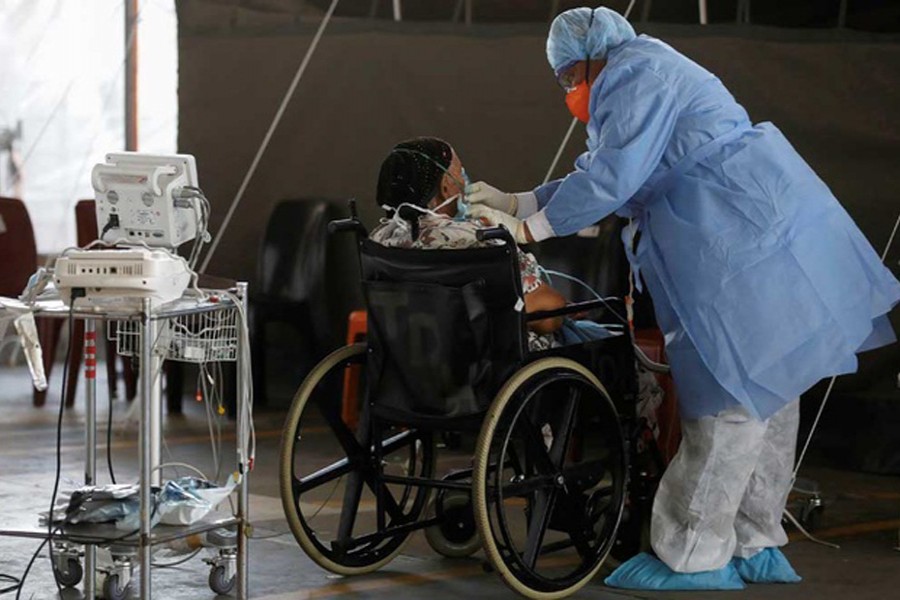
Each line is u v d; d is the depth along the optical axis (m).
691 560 4.84
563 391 4.72
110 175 4.69
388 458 7.31
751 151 4.76
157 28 9.77
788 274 4.68
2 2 10.12
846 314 4.77
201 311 4.41
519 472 5.04
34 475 6.79
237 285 4.61
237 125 8.95
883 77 7.23
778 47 7.43
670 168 4.77
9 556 5.27
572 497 4.79
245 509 4.61
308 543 4.89
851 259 4.84
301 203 8.69
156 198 4.66
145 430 4.27
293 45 8.77
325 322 8.66
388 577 5.06
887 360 7.16
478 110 8.23
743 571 5.01
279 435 8.02
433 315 4.62
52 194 10.12
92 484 4.65
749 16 7.54
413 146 4.89
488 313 4.61
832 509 6.25
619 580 4.91
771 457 4.97
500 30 8.17
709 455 4.79
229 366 8.52
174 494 4.51
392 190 4.87
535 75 8.07
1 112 10.10
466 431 4.73
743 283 4.67
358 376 7.60
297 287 8.63
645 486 5.08
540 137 8.08
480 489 4.49
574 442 5.23
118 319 4.27
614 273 7.33
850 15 7.38
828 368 4.72
